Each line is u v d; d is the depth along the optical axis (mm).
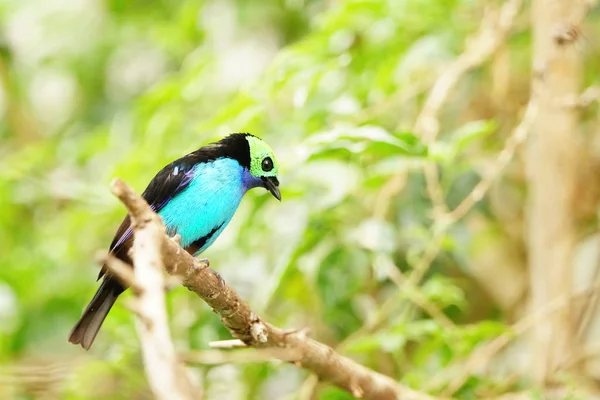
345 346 10492
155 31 16297
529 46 13969
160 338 3975
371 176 10883
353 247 11242
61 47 17906
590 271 13961
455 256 12414
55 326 13859
